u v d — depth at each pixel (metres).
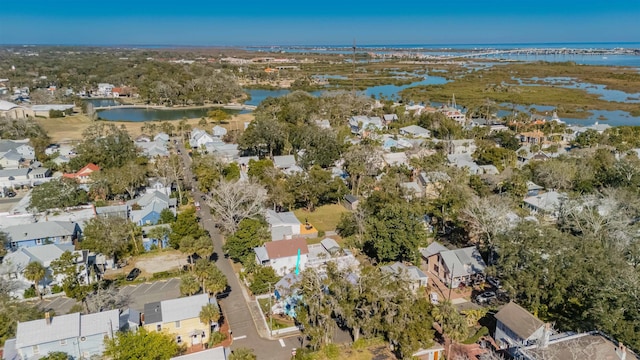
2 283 58.53
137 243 74.94
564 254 52.91
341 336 53.31
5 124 145.75
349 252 70.44
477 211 74.19
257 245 70.12
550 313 54.22
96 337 47.88
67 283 59.91
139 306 59.03
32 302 60.03
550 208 83.94
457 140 135.75
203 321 50.72
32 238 71.81
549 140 141.25
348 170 102.62
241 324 55.81
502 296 60.97
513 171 103.19
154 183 100.00
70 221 77.81
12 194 101.31
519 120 165.50
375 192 84.12
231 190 82.19
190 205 94.81
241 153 132.75
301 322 52.12
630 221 69.81
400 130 158.50
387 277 51.69
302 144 127.62
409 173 109.19
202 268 58.75
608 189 83.25
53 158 121.75
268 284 61.53
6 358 45.03
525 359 44.94
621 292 47.03
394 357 49.31
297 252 68.25
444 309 48.31
